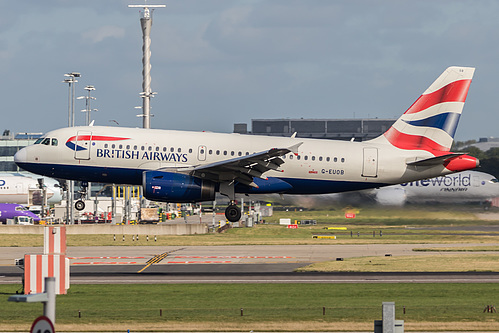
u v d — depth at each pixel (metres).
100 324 115.31
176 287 156.62
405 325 115.81
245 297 142.62
